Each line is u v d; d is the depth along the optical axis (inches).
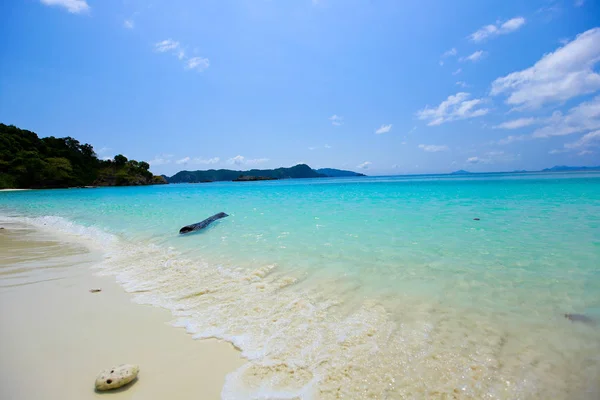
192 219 552.7
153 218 583.5
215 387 114.2
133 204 913.5
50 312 182.5
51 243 400.8
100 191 2118.6
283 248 316.5
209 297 201.0
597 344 132.7
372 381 114.9
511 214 461.7
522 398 105.4
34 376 121.0
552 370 118.1
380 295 191.8
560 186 1011.9
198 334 154.4
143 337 151.9
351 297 190.5
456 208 552.4
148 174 4119.1
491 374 117.1
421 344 137.3
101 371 121.6
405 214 499.5
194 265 274.2
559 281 201.0
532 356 126.6
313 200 850.1
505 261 244.7
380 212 534.9
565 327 147.0
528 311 163.6
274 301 189.5
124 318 173.5
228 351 138.6
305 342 142.6
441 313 165.6
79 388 113.8
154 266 278.7
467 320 157.2
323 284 214.2
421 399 105.9
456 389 110.1
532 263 237.8
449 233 350.3
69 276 256.2
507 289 192.1
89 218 631.8
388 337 143.9
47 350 140.5
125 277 250.2
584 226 360.2
